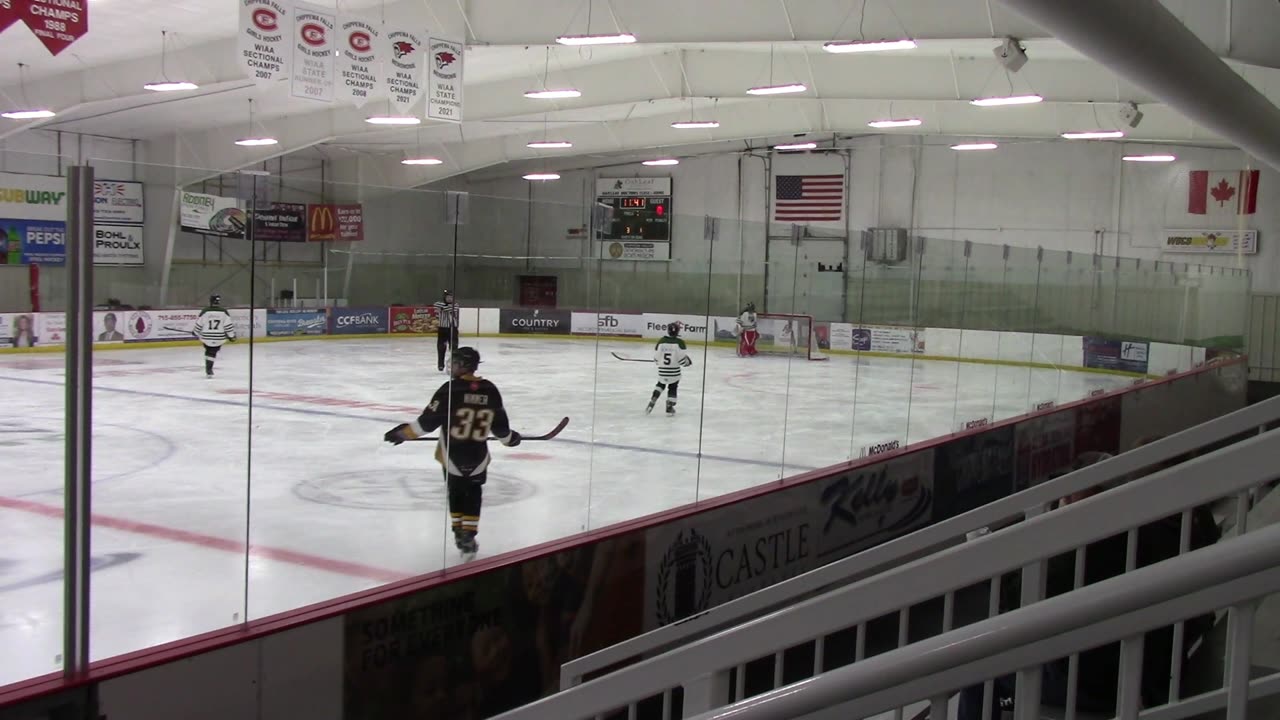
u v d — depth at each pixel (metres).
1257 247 19.39
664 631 3.04
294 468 6.09
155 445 6.45
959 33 9.52
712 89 15.52
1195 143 17.33
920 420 8.94
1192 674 2.40
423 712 4.59
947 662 1.02
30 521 5.06
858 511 7.70
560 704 1.62
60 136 18.75
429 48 10.13
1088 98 13.45
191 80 14.14
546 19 10.61
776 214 23.92
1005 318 10.19
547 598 5.18
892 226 22.66
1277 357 19.39
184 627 3.98
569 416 6.69
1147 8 2.93
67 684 3.43
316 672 4.16
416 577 4.69
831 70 14.70
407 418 5.41
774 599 2.92
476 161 23.50
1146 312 13.65
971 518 2.73
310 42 9.09
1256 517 2.84
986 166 21.64
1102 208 20.67
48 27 7.80
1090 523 1.21
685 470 6.79
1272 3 7.84
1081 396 12.03
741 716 1.17
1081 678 3.26
